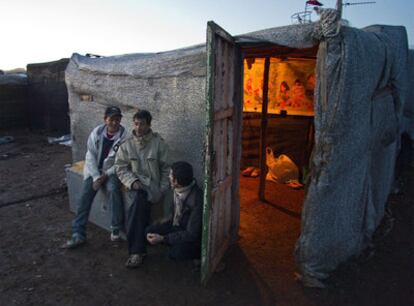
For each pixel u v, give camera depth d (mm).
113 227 4027
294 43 3102
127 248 4035
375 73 3465
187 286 3357
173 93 4172
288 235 4469
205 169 3055
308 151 6465
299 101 6461
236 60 3775
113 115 4047
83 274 3533
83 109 5605
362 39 3182
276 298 3197
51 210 5125
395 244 4207
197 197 3443
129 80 4691
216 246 3613
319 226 3238
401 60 4316
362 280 3459
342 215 3418
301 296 3230
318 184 3146
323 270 3412
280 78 6527
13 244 4109
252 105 6969
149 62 4445
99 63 5262
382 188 4598
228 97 3549
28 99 11914
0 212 5035
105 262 3752
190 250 3494
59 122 11242
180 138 4195
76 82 5582
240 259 3859
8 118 11555
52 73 11016
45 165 7672
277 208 5340
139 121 3621
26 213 5008
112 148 4062
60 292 3246
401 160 6438
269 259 3879
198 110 3967
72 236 4047
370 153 3908
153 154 3738
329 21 2881
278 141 6777
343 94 2941
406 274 3578
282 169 6508
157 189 3754
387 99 4230
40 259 3791
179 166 3373
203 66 3854
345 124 3051
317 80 3045
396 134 4762
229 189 3908
